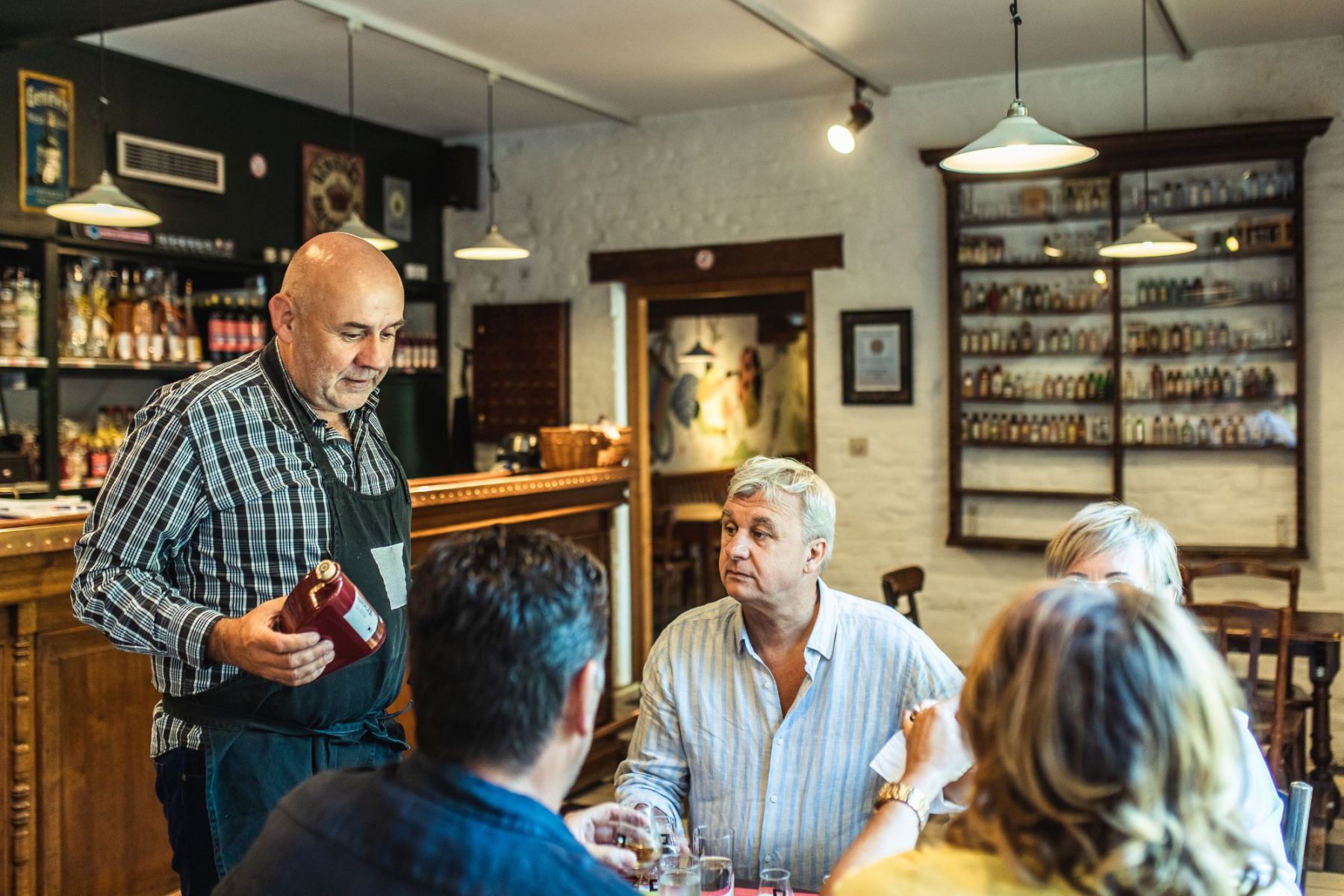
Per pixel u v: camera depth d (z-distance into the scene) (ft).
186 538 6.82
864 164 19.88
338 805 3.75
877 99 19.70
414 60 17.80
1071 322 18.44
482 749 3.60
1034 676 3.41
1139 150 17.44
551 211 22.70
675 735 7.43
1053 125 18.52
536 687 3.59
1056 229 18.39
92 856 10.47
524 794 3.66
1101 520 6.81
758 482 7.06
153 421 6.75
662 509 27.94
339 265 6.95
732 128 20.94
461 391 23.84
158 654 6.57
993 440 18.98
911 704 6.99
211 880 6.70
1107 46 17.29
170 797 6.82
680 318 31.55
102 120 16.87
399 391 22.85
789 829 7.04
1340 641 13.71
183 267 18.71
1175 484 18.08
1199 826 3.30
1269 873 3.95
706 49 17.25
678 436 31.45
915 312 19.61
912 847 5.02
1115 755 3.26
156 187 17.81
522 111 21.20
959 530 19.20
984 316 18.95
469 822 3.53
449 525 14.55
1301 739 14.35
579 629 3.68
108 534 6.63
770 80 19.06
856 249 19.98
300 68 18.19
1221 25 16.31
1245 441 17.51
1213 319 17.65
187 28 16.07
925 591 19.72
